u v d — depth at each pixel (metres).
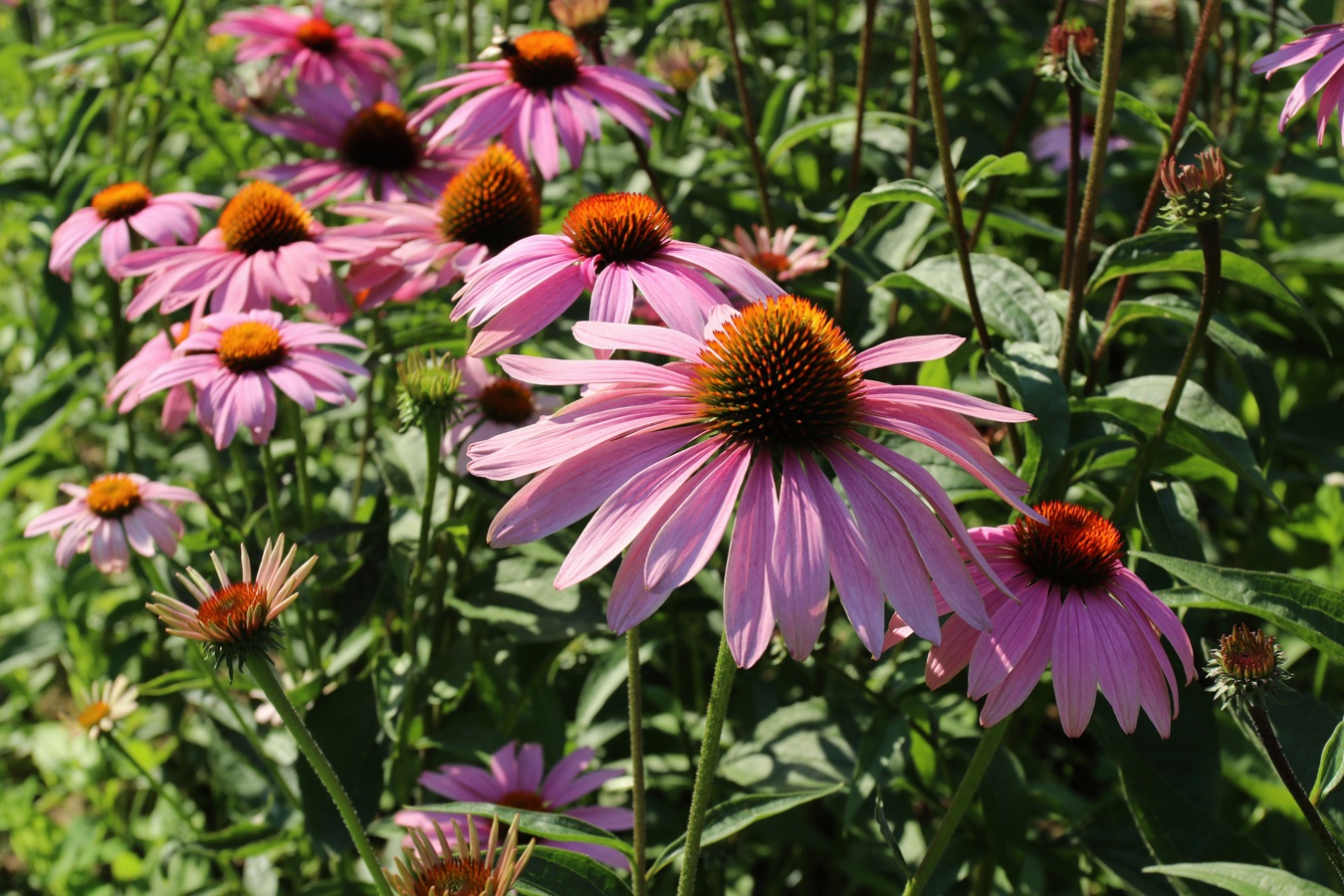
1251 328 0.95
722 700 0.62
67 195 0.89
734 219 0.93
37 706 1.01
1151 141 0.86
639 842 0.65
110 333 0.96
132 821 0.92
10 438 0.90
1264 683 0.62
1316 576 0.87
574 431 0.61
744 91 0.83
